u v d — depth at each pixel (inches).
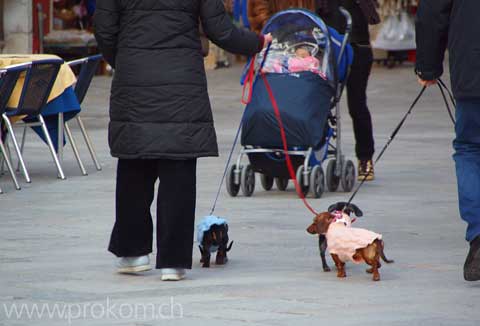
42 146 871.1
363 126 679.1
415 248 472.1
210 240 430.6
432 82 418.6
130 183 414.0
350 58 631.2
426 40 402.9
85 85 749.9
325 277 413.7
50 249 472.4
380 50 1628.9
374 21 672.4
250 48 411.8
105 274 420.8
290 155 618.8
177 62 399.2
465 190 394.9
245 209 580.7
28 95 678.5
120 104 402.6
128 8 400.5
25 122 705.6
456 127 404.2
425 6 398.6
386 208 581.3
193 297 378.9
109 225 533.0
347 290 389.1
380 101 1215.6
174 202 404.2
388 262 409.4
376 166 751.1
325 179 655.1
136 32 399.5
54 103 707.4
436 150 832.3
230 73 1585.9
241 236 502.9
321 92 611.5
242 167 625.9
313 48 617.3
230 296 380.2
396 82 1406.3
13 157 807.7
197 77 401.7
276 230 518.0
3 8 1359.5
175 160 402.9
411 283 401.1
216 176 703.7
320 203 600.7
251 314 352.2
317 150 618.8
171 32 398.6
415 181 682.8
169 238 405.4
